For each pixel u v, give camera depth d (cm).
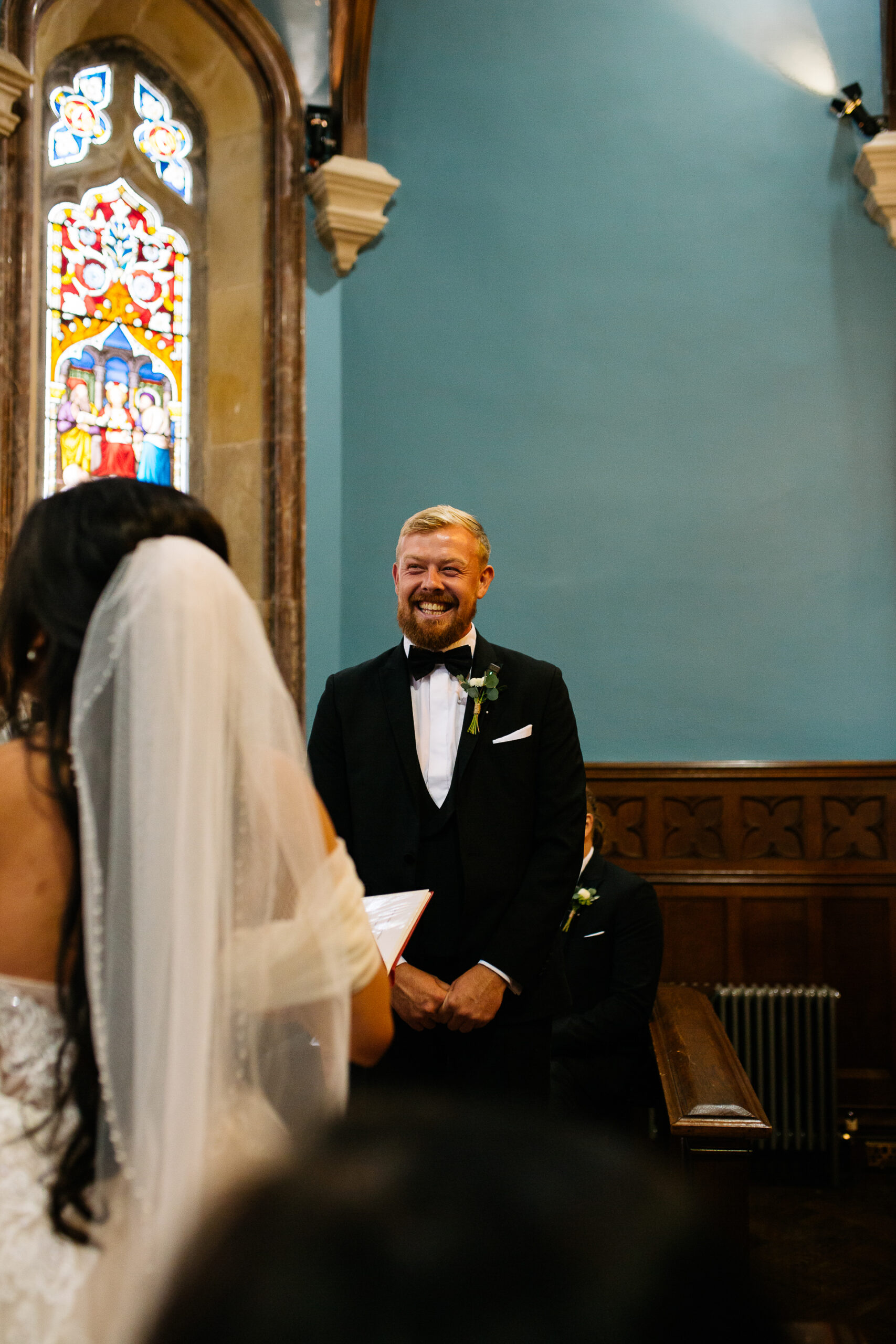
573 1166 30
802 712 474
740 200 489
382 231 478
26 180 397
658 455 482
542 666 248
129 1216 104
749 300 486
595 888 359
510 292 484
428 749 239
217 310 476
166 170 475
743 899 461
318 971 118
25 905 111
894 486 480
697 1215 29
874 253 487
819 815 462
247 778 116
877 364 485
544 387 482
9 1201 104
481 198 485
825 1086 432
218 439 472
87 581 117
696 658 476
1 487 388
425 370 479
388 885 230
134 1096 104
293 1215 29
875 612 476
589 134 489
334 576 465
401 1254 28
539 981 228
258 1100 114
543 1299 27
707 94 491
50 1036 110
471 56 488
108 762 110
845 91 482
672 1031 322
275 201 462
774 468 481
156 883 107
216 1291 28
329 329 471
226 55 463
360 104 468
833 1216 389
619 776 464
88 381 449
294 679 450
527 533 477
